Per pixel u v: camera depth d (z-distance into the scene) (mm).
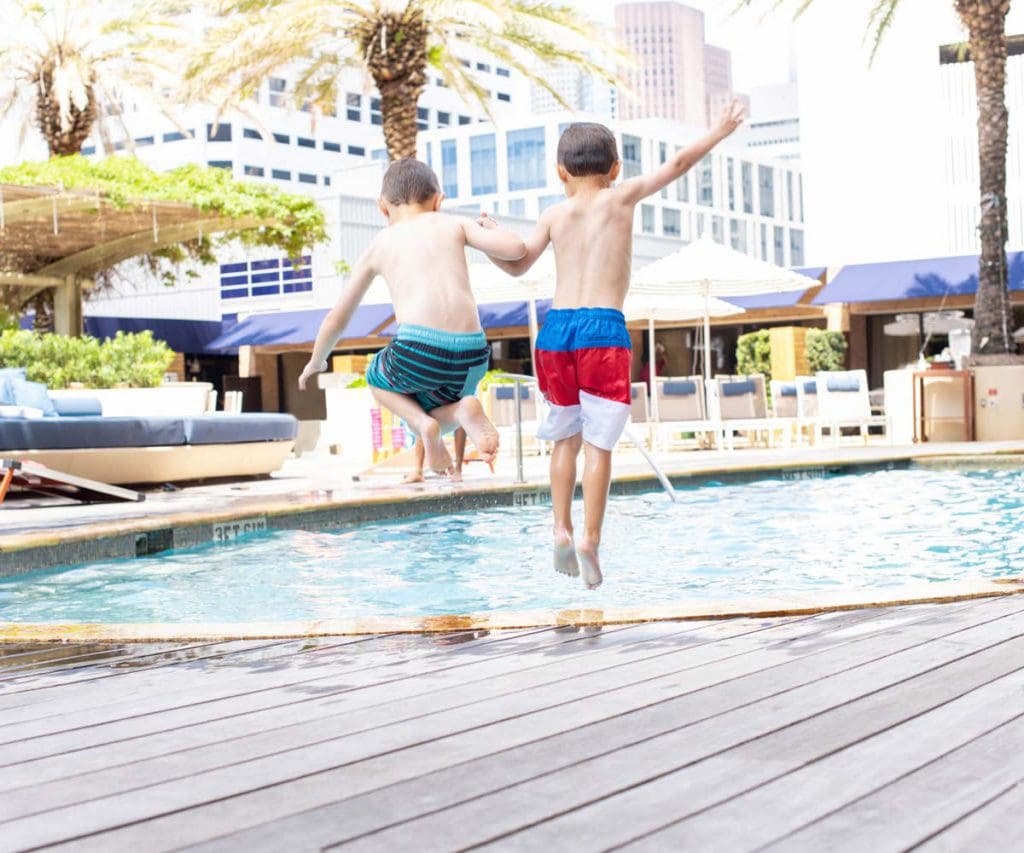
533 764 2217
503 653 3305
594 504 3662
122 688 3068
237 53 17875
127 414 13781
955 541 6500
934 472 10914
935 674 2820
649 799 1997
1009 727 2348
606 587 5285
